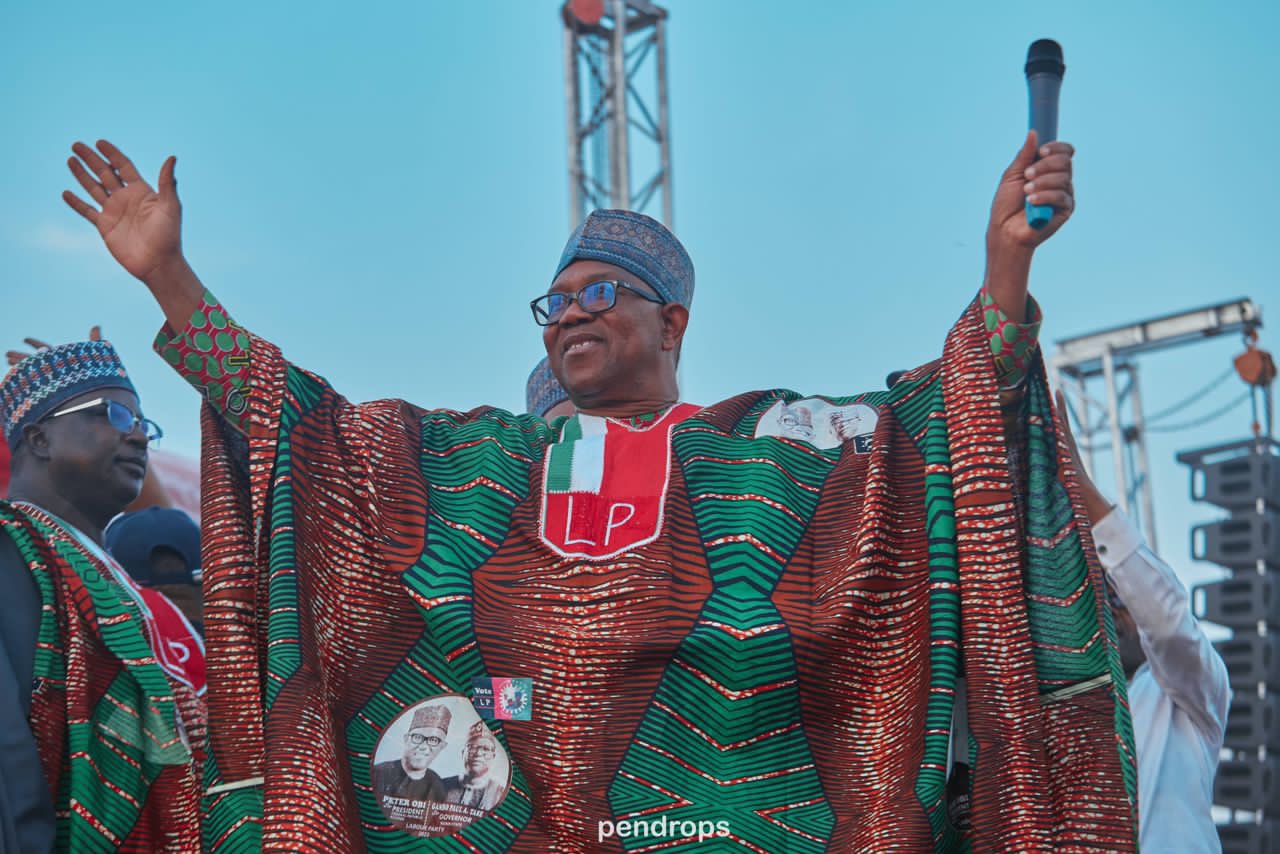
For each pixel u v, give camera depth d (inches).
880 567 118.3
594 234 145.4
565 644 116.6
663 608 117.4
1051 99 118.6
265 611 121.1
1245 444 458.9
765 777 113.4
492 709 116.0
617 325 140.5
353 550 123.3
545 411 201.2
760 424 132.6
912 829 107.0
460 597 119.3
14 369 156.8
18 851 119.4
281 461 122.1
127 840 129.8
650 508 124.4
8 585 131.3
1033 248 119.3
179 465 250.4
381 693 119.3
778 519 122.5
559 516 124.4
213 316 125.7
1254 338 601.9
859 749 115.1
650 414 137.4
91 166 126.6
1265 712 432.1
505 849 113.0
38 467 153.5
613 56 638.5
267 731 110.7
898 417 126.5
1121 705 112.2
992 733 111.3
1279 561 450.3
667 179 642.2
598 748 114.0
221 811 117.2
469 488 127.8
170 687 135.4
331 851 108.4
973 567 115.3
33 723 128.0
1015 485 121.5
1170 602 159.2
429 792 115.3
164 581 183.9
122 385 158.6
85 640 132.2
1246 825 427.5
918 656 116.7
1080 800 110.1
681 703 114.8
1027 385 122.1
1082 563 116.3
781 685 115.0
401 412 134.2
